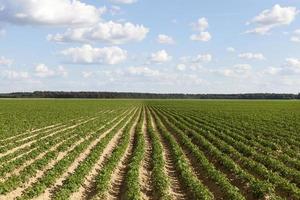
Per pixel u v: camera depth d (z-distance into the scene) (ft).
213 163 93.76
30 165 80.74
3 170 77.05
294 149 118.62
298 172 80.12
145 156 99.66
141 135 132.16
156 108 367.04
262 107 390.01
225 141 129.39
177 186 72.49
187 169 79.41
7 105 384.68
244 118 229.66
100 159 94.02
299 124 191.72
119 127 164.76
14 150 108.99
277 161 90.33
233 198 61.77
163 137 139.64
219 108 367.04
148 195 66.59
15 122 185.26
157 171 76.38
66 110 300.81
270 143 120.06
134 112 291.17
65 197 61.21
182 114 267.59
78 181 68.39
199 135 134.10
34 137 133.28
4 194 63.16
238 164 92.58
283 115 258.98
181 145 120.78
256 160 96.12
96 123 186.80
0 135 136.87
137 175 72.43
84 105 411.54
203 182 76.18
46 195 64.28
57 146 113.39
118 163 88.33
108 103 494.18
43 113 257.14
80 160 92.99
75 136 130.52
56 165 80.38
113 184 71.92
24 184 69.82
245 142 125.29
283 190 68.23
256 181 69.56
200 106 418.72
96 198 62.90
